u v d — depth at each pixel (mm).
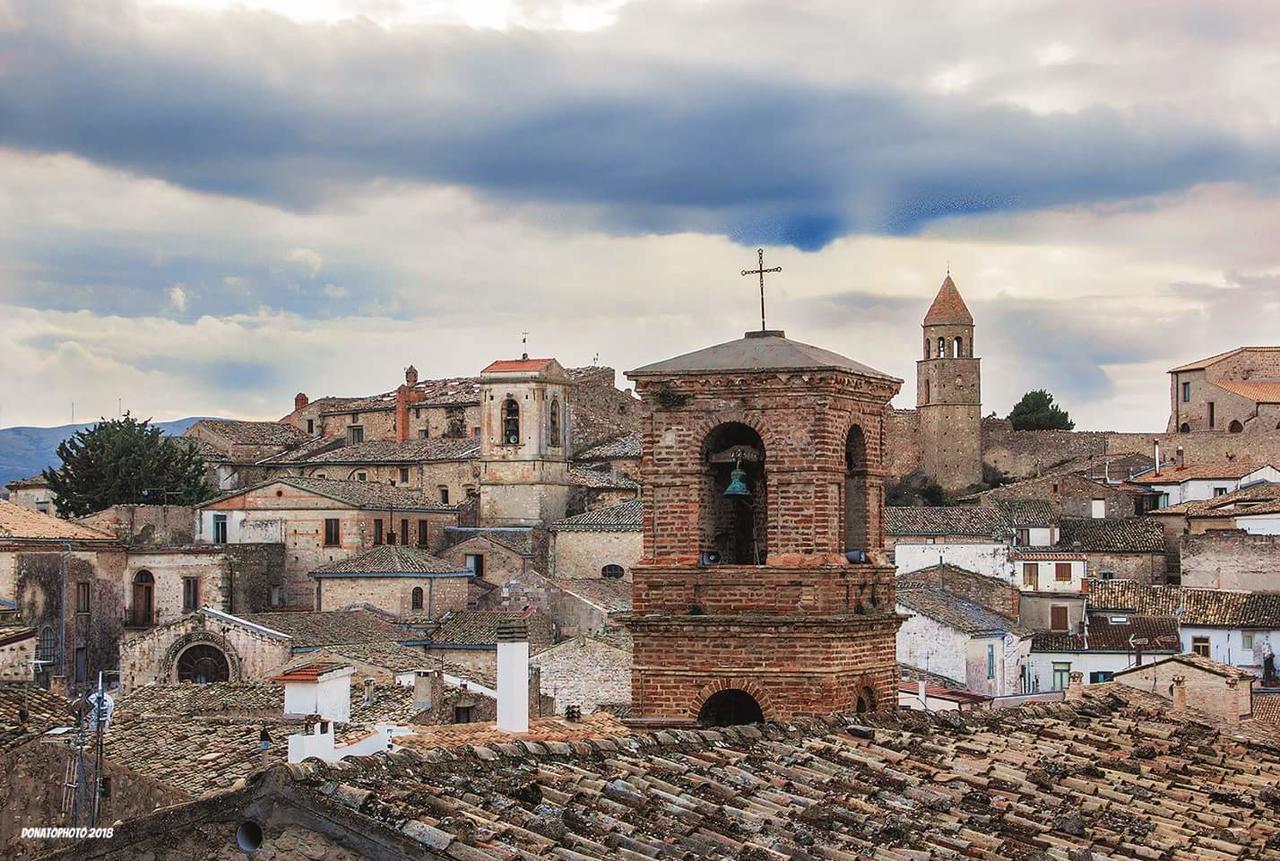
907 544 145000
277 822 25672
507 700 55031
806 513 44781
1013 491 179875
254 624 114562
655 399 45656
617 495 182875
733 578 44688
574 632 136500
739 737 36562
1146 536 161875
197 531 165125
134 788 53000
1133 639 130500
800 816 31172
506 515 175875
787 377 44781
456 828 26062
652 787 31375
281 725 63188
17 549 131625
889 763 36219
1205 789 37969
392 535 166000
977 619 122125
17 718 53625
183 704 74812
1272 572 139750
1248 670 118250
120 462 187875
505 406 176500
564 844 27125
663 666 44844
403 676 86188
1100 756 39688
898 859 29375
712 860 27750
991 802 34094
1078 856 30844
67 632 135250
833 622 44062
